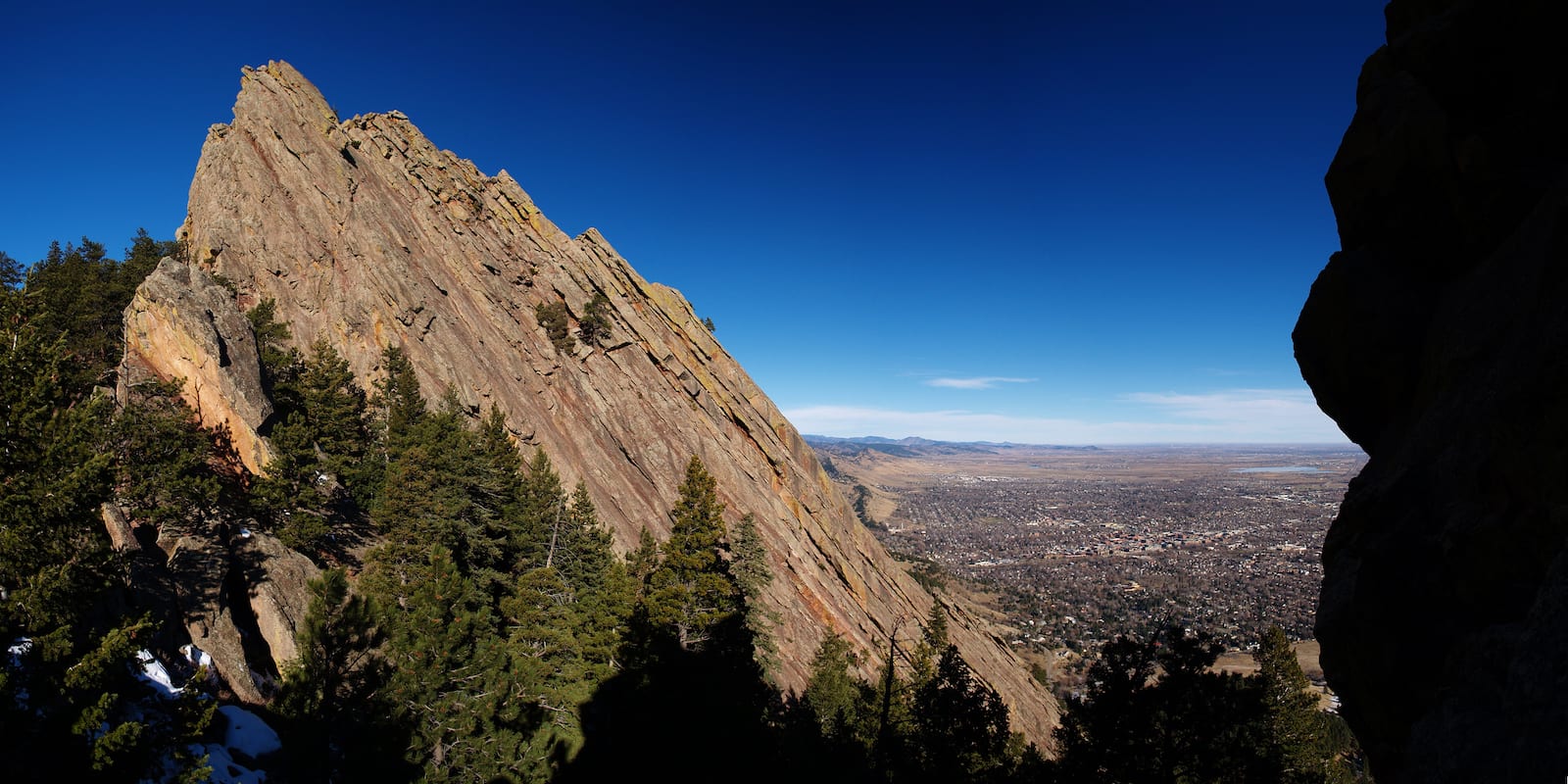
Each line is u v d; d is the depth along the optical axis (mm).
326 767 20750
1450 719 9117
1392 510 12523
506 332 68438
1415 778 9312
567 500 54344
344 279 57875
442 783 22484
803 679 51656
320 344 46812
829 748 34562
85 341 43500
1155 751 16359
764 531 67438
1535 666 7859
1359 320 15141
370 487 43406
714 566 36875
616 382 73500
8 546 15602
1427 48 13906
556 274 82625
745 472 74375
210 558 28266
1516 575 9586
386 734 21344
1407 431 13633
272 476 34750
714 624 33000
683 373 80375
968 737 23938
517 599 33000
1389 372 14656
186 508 29875
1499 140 12688
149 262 55781
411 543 33500
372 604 22359
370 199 66062
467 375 58438
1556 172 11836
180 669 23172
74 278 47531
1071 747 17688
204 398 38094
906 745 26453
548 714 29234
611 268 89562
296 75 67625
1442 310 13430
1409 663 11039
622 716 29922
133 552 25391
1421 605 11242
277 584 30344
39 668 15875
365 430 48844
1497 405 10328
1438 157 13484
